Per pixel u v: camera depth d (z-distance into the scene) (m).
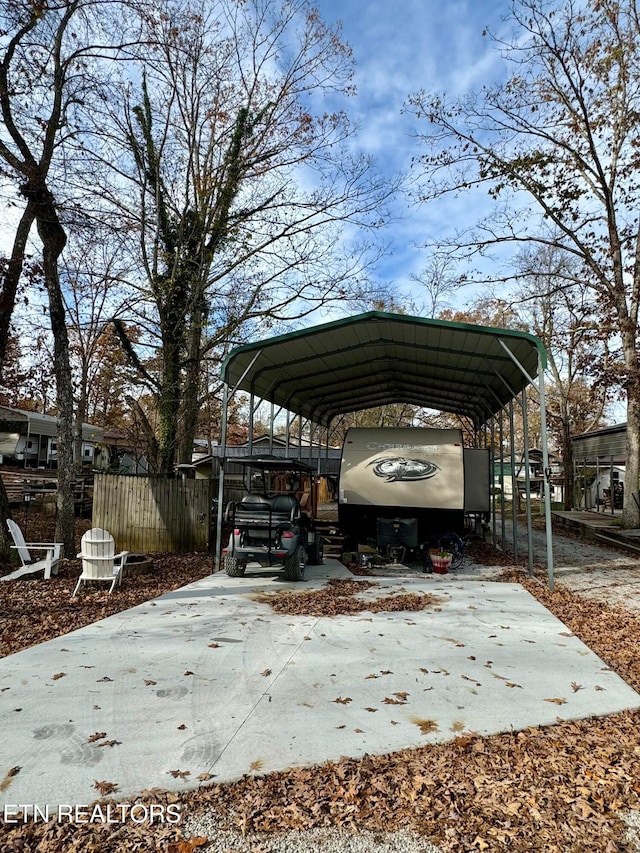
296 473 14.80
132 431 26.86
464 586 9.38
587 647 5.97
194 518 12.75
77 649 5.67
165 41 14.05
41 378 20.59
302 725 4.00
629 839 2.82
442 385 15.87
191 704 4.33
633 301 16.88
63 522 11.21
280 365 12.52
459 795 3.19
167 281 14.87
